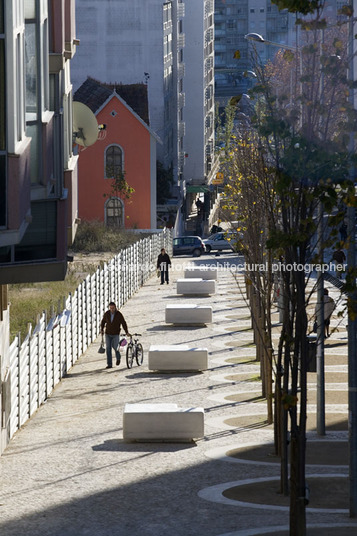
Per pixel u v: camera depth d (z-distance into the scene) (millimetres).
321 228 25156
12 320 62125
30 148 31062
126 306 86812
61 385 51656
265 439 37375
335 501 28047
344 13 22781
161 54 163125
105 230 126688
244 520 25891
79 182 147000
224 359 57688
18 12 26969
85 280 64812
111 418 42531
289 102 23531
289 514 25547
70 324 56875
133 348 57188
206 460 34000
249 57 24719
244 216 52812
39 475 32281
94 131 51812
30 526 25891
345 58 22859
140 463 33750
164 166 168500
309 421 41000
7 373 37438
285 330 25812
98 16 161625
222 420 41219
